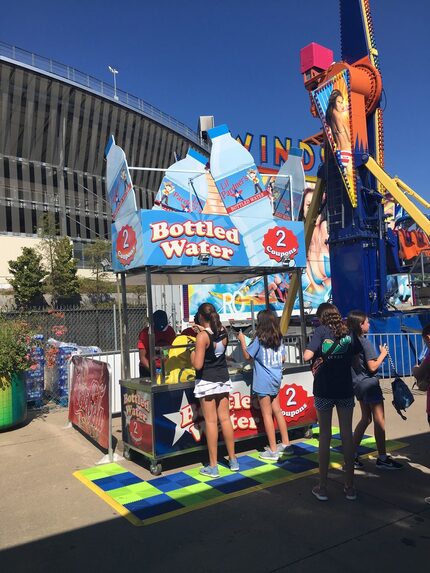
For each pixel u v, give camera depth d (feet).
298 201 22.62
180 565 10.76
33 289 108.58
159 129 195.62
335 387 13.83
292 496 14.35
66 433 22.81
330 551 11.14
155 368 17.24
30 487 15.90
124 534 12.33
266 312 17.80
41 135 158.61
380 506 13.51
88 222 172.55
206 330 16.25
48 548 11.75
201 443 17.37
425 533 11.91
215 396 16.44
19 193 154.51
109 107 174.50
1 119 148.97
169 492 14.97
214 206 23.66
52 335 39.93
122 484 15.81
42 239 125.59
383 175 35.55
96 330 55.31
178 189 22.95
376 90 37.04
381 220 37.42
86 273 134.92
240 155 20.25
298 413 19.97
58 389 29.81
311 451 18.69
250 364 19.71
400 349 35.65
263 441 20.20
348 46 39.09
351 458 13.93
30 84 152.56
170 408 16.85
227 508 13.66
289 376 19.83
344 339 13.85
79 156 169.78
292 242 20.57
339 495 14.32
